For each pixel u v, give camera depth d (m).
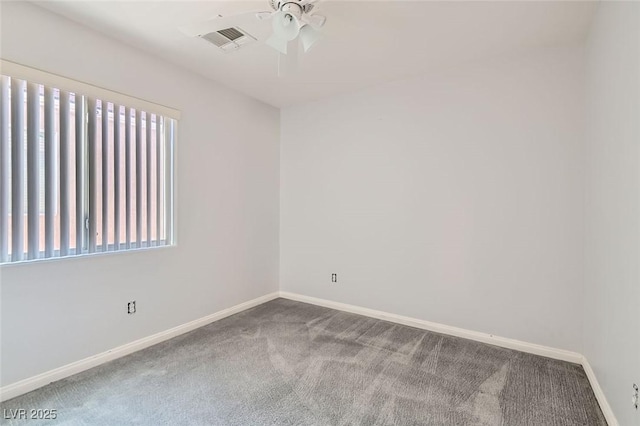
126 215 2.54
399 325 3.21
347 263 3.63
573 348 2.46
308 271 3.94
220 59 2.76
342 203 3.66
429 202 3.10
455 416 1.80
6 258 1.94
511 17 2.13
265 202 3.93
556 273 2.52
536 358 2.51
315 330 3.05
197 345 2.70
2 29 1.87
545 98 2.54
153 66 2.67
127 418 1.75
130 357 2.47
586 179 2.32
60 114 2.16
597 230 2.03
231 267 3.48
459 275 2.95
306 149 3.93
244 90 3.50
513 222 2.69
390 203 3.33
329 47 2.55
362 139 3.49
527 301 2.63
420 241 3.15
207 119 3.17
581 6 2.01
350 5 2.00
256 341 2.79
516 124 2.66
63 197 2.18
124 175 2.53
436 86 3.03
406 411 1.84
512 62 2.67
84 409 1.83
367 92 3.44
